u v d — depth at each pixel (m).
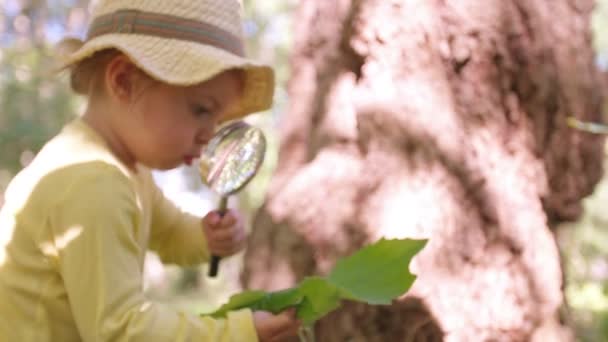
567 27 2.04
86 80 1.83
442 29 1.96
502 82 1.97
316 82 2.09
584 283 3.93
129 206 1.72
